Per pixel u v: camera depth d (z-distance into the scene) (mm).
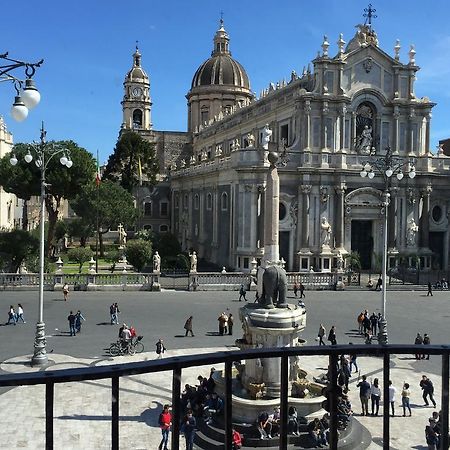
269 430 19391
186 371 27906
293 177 64062
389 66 67250
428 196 66750
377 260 65000
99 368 4191
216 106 110625
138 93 119188
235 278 54969
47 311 41938
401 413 22984
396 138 67188
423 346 4992
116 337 34344
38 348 28391
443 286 57594
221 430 19859
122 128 118062
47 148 65500
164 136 116438
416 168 67062
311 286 55906
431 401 24297
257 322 21047
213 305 45969
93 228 82750
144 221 105938
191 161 90250
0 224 87812
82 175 69062
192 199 86688
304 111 64000
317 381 23578
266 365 21234
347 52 66250
